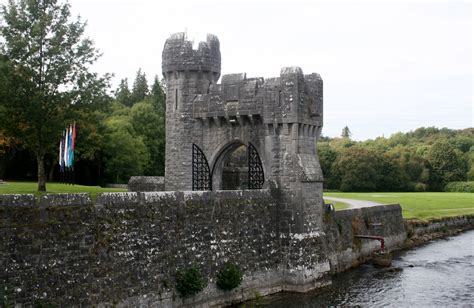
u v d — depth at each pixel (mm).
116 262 20562
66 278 18609
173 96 34844
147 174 85750
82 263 19250
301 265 29641
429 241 53281
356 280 33031
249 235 28125
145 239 21922
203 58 34500
